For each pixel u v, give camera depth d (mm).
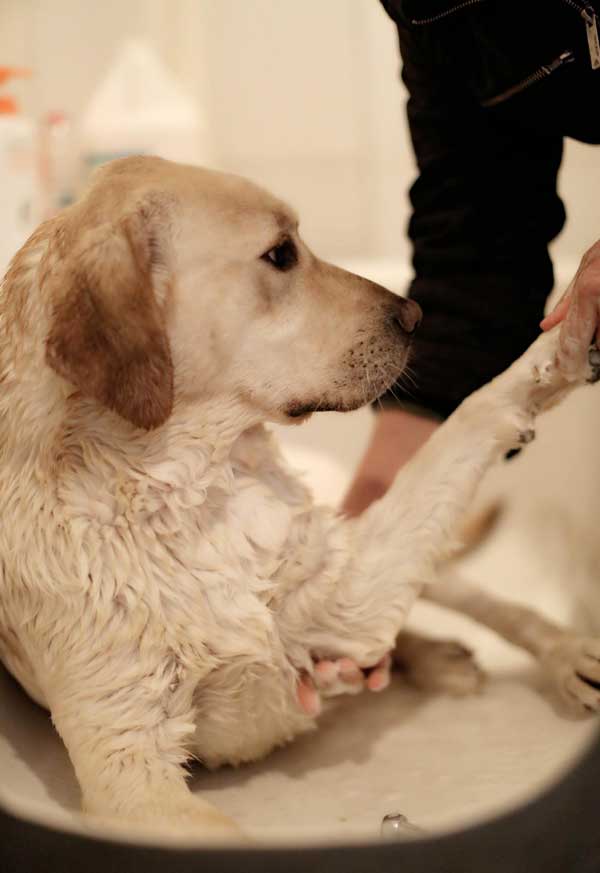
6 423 876
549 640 1086
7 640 931
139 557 850
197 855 596
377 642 971
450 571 1226
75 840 620
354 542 988
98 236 836
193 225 882
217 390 904
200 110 2170
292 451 1540
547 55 938
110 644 830
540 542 1516
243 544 895
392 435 1275
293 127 2174
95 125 2031
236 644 861
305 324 933
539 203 1222
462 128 1181
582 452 1555
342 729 1011
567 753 756
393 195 2125
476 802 756
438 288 1242
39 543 851
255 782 903
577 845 589
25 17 2164
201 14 2162
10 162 1515
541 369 941
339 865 590
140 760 805
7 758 858
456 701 1061
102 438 863
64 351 811
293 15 2117
